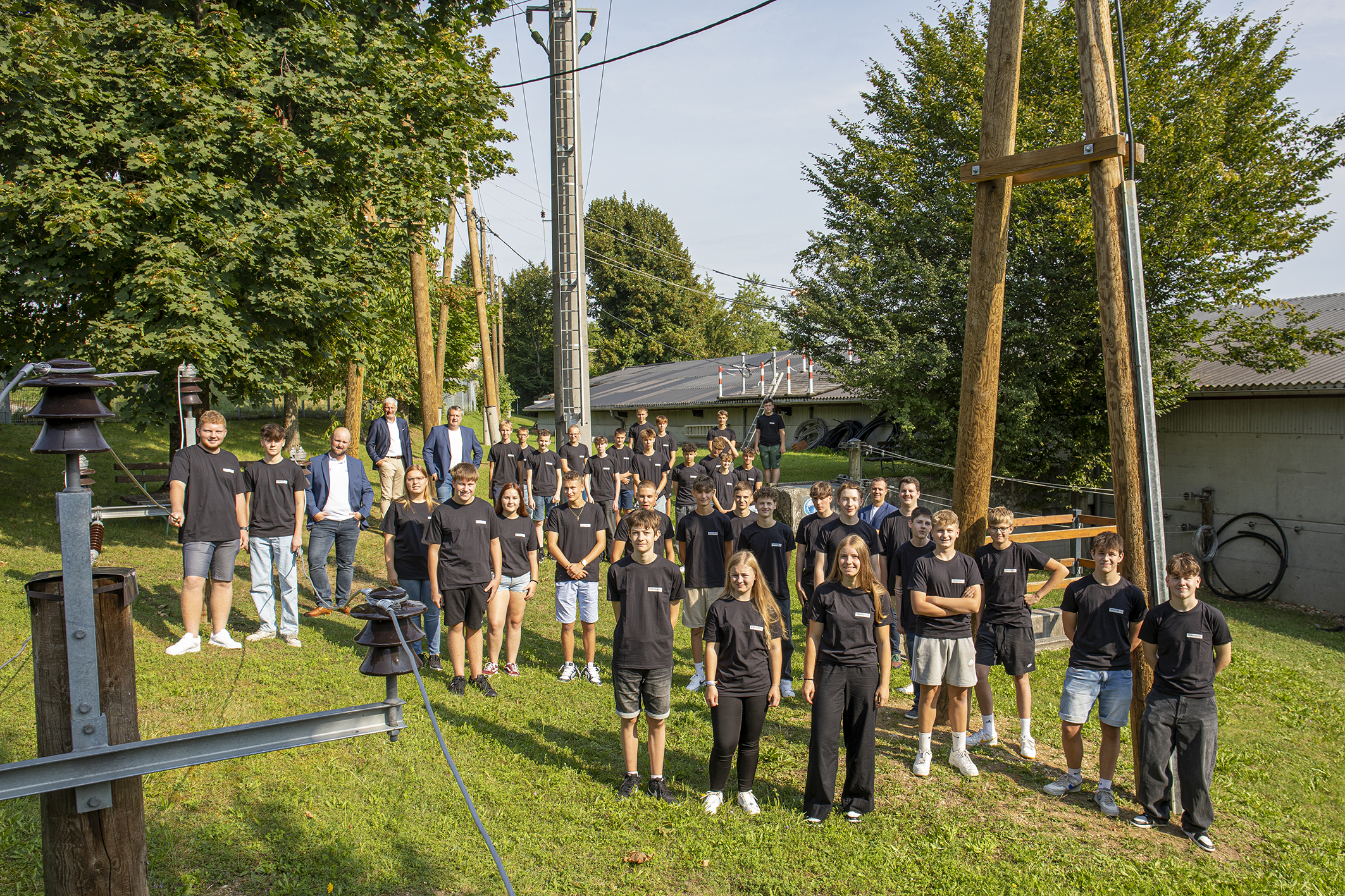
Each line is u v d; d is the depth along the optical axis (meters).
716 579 7.91
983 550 6.93
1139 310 6.12
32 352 11.77
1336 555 13.91
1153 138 13.27
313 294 11.70
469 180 14.88
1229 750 7.23
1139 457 6.23
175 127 10.64
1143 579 6.19
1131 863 5.20
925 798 5.97
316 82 11.85
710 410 31.02
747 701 5.49
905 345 15.16
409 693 7.16
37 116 10.03
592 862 4.92
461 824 5.21
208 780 5.46
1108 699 5.91
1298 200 14.07
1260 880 5.07
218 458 7.65
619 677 5.61
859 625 5.54
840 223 18.44
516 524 7.87
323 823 5.06
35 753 5.36
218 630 7.75
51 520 12.38
